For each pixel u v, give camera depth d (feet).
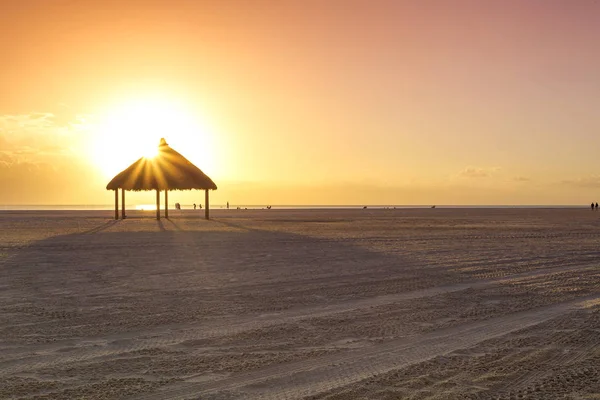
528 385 17.06
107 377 17.79
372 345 21.74
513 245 63.10
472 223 114.01
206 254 52.03
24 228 88.89
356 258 49.67
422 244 63.67
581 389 16.70
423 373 18.25
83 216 147.02
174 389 16.72
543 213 197.26
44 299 30.63
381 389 16.74
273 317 26.66
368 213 194.90
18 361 19.51
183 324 25.14
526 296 32.42
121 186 122.42
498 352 20.76
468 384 17.16
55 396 16.06
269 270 41.96
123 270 41.45
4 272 40.14
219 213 185.47
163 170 121.19
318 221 120.67
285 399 15.94
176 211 216.54
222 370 18.56
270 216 154.51
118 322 25.45
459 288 34.96
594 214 183.73
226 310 28.14
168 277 38.34
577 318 26.66
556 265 46.03
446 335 23.34
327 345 21.74
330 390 16.65
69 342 22.07
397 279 38.29
